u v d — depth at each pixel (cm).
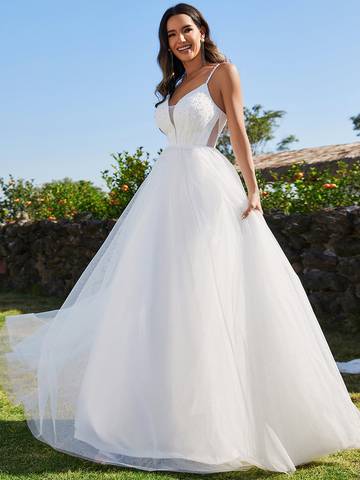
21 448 294
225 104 318
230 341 267
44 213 1039
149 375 271
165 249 291
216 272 280
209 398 259
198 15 334
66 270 895
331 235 591
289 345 274
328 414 273
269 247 296
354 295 577
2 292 980
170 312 277
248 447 256
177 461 260
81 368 297
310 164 859
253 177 309
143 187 322
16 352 343
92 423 276
